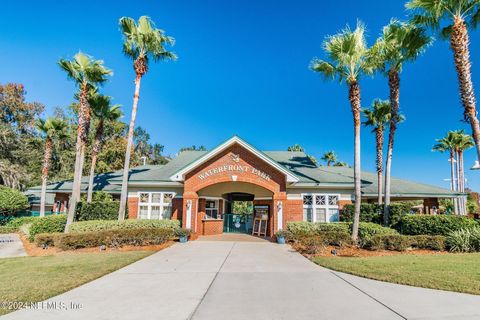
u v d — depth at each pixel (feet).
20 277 27.40
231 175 58.95
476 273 27.81
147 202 69.77
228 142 58.34
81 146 61.52
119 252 42.50
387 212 55.72
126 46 61.21
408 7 46.50
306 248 44.27
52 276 27.76
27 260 36.94
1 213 87.56
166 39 61.52
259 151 58.08
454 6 43.86
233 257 38.91
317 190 67.15
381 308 19.30
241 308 19.51
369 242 43.50
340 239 45.29
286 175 56.85
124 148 144.87
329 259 36.73
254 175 58.54
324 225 54.29
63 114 139.95
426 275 27.25
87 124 62.08
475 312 18.39
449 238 42.47
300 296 22.08
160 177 70.13
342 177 69.00
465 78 42.63
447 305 19.71
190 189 59.57
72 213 56.29
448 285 24.02
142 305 20.07
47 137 83.35
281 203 56.95
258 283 25.94
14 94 141.59
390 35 52.03
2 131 120.78
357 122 49.26
